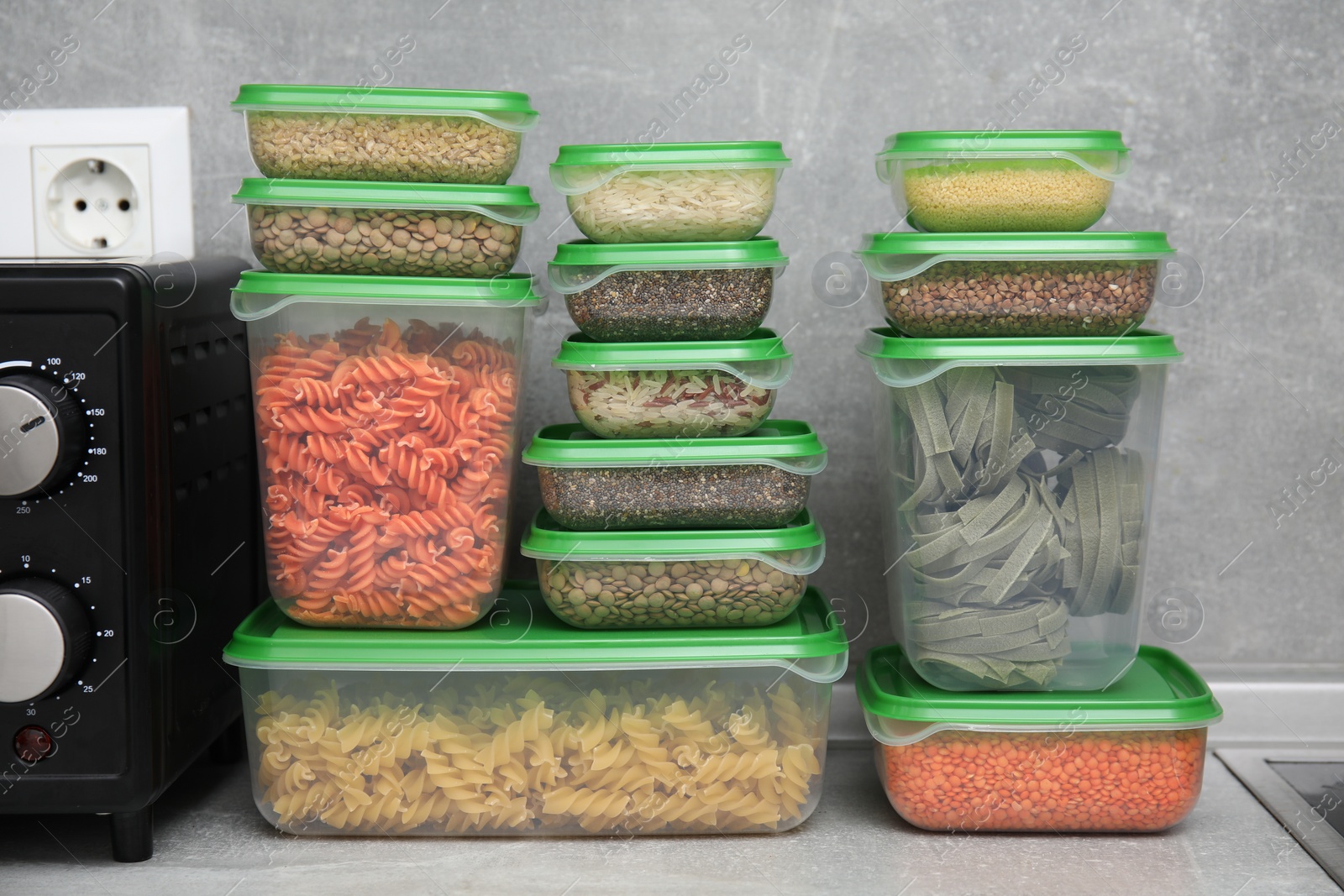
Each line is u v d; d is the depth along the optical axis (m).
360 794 0.76
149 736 0.72
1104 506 0.77
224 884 0.71
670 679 0.77
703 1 0.93
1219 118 0.95
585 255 0.76
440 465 0.76
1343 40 0.94
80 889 0.70
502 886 0.70
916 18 0.93
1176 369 0.97
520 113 0.77
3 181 0.92
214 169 0.95
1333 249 0.96
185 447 0.77
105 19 0.93
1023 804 0.77
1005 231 0.78
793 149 0.94
